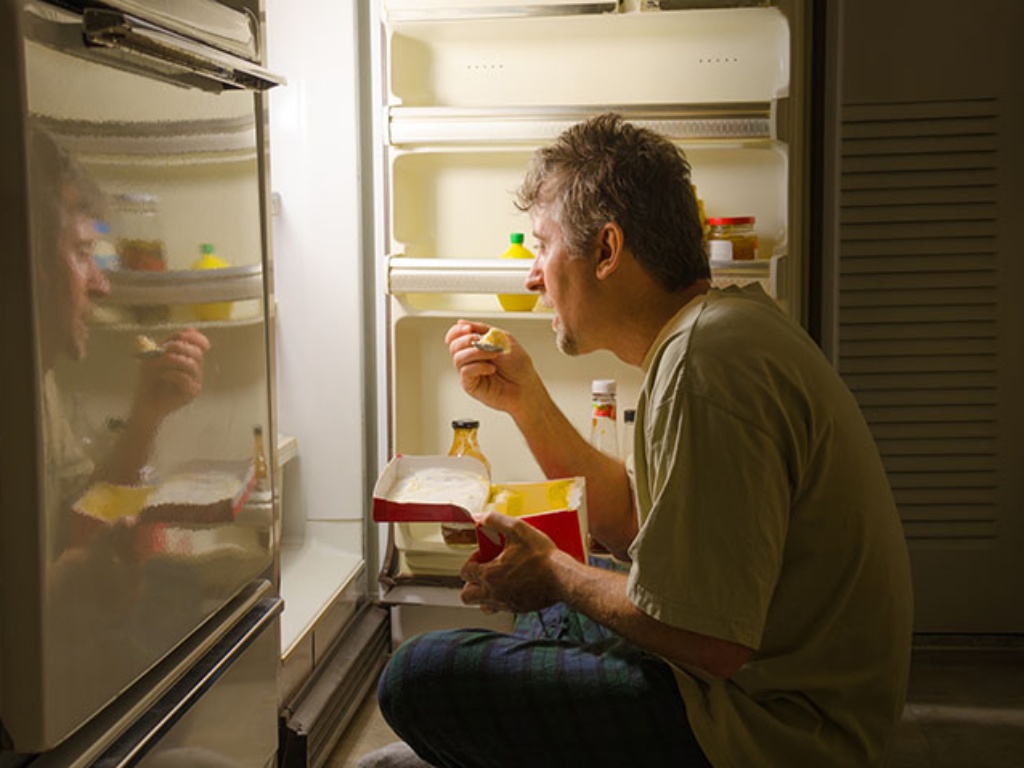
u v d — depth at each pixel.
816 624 1.22
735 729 1.21
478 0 2.21
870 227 2.44
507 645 1.38
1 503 0.90
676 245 1.34
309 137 2.34
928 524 2.50
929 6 2.36
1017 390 2.46
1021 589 2.50
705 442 1.14
